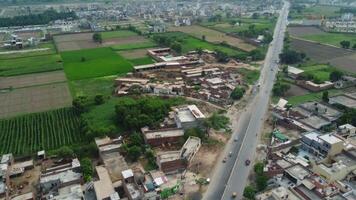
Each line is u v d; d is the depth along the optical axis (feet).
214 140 581.53
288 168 457.68
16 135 609.42
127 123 605.73
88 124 611.47
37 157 540.93
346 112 630.33
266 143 571.28
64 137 598.34
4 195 433.07
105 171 474.08
